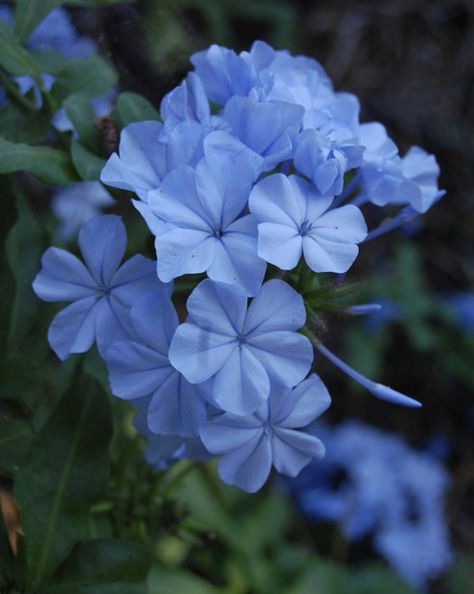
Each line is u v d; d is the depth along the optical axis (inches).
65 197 16.9
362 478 19.1
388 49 25.5
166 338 10.0
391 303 21.6
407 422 23.2
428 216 24.6
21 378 11.4
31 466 10.9
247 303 10.0
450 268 24.5
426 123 25.4
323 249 9.9
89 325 10.3
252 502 17.5
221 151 10.0
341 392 22.7
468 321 21.9
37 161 10.9
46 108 11.5
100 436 10.9
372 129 11.2
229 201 9.8
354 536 19.1
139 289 10.2
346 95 11.4
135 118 11.3
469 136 25.5
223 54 10.8
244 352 9.9
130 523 12.3
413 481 19.6
